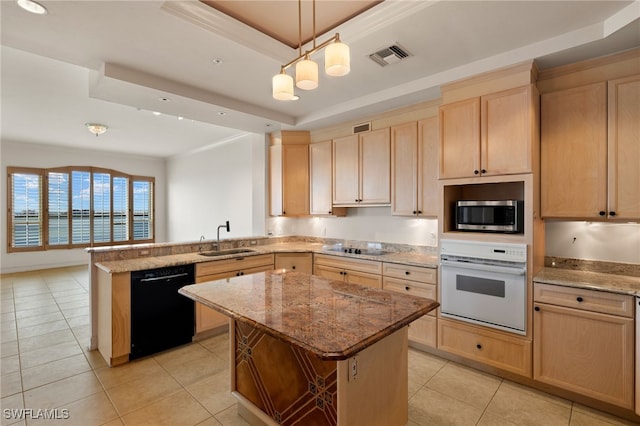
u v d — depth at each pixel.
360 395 1.60
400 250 3.85
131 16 1.99
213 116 3.80
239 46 2.37
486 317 2.62
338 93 3.38
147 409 2.23
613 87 2.27
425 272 3.03
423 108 3.35
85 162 7.31
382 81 3.07
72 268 6.86
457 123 2.79
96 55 2.50
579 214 2.41
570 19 2.08
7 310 4.21
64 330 3.57
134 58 2.55
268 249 4.16
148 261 3.22
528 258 2.42
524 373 2.45
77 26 2.10
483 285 2.63
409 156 3.41
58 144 6.70
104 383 2.54
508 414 2.17
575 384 2.23
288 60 2.62
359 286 2.21
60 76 3.29
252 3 2.10
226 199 6.42
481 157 2.65
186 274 3.26
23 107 4.28
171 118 4.80
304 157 4.52
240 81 3.02
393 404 1.84
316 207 4.39
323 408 1.62
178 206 7.99
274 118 3.99
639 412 1.97
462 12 2.00
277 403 1.87
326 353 1.21
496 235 2.59
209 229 6.91
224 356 3.04
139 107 3.44
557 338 2.30
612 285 2.14
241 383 2.15
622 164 2.24
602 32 2.11
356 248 4.23
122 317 2.82
